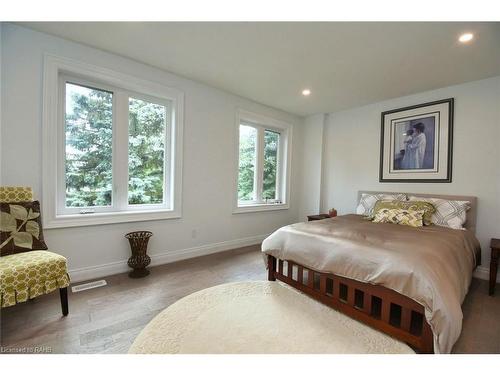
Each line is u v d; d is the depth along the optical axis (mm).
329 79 2859
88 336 1533
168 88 2826
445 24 1801
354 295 1716
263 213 4078
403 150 3367
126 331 1598
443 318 1269
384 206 2951
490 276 2293
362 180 3855
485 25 1798
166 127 2979
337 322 1611
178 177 2977
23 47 2012
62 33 2094
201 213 3248
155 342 1341
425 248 1661
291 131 4391
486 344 1543
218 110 3342
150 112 2865
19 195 1905
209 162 3291
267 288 2049
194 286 2309
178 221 3035
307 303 1827
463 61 2348
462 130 2875
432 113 3102
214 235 3412
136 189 2799
